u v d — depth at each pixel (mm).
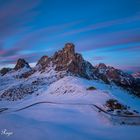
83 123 64250
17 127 56000
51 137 49094
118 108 77438
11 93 155500
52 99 108312
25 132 51344
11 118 67938
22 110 85562
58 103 94188
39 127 56531
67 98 103812
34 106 92375
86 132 55375
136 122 63062
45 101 104188
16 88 168750
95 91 106062
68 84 127875
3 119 65812
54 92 124750
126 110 75000
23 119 67938
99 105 82750
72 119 68750
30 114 77812
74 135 51500
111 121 63625
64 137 49719
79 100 95250
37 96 129625
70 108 82500
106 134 52969
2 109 100875
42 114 76375
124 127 58375
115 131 55062
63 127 59031
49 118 71000
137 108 82625
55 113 76500
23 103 115000
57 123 64500
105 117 67500
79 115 72688
